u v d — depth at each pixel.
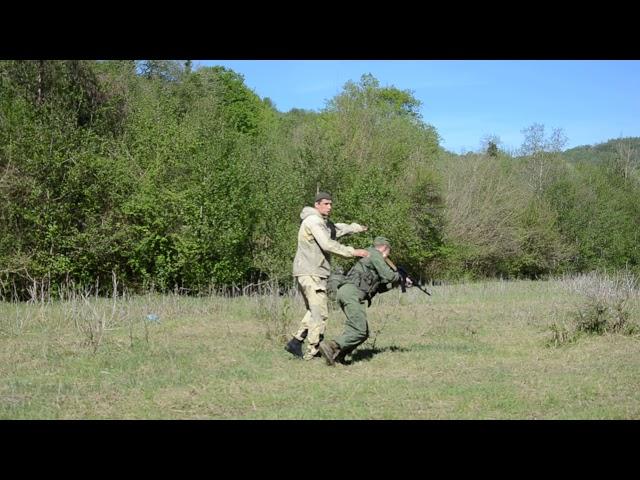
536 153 38.69
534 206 36.06
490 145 38.44
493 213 33.88
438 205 30.62
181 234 20.44
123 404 6.83
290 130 31.25
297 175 22.19
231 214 20.69
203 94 35.16
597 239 36.75
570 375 8.25
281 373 8.27
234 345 10.16
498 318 14.05
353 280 8.80
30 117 18.97
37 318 12.34
